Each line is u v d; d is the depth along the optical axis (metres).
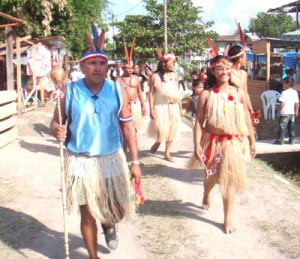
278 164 10.98
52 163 7.72
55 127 3.63
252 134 5.03
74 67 31.08
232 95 4.75
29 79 18.59
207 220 5.21
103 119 3.66
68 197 3.66
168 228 4.93
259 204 5.77
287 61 23.16
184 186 6.60
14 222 4.95
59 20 20.59
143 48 32.25
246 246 4.56
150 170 7.43
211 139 4.77
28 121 11.95
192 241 4.62
